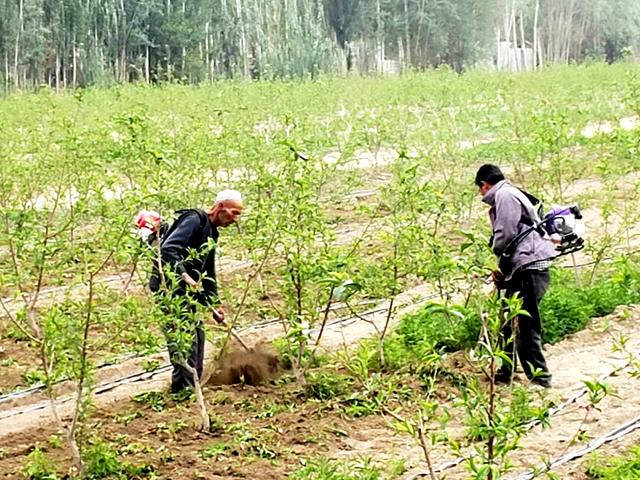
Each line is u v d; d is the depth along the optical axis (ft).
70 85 137.39
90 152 43.80
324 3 183.32
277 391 30.68
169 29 147.84
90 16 139.03
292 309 30.83
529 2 212.02
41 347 24.91
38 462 25.16
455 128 63.00
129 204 29.68
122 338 35.24
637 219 42.50
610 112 70.38
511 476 24.39
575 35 216.95
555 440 26.55
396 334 34.47
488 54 204.44
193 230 29.30
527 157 47.50
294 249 39.93
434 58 191.62
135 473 24.84
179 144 49.03
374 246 43.83
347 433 27.37
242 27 155.43
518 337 29.71
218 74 152.46
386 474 24.62
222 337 33.47
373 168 64.44
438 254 30.50
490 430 18.70
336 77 115.34
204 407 27.61
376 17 182.70
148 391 31.14
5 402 31.07
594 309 36.91
